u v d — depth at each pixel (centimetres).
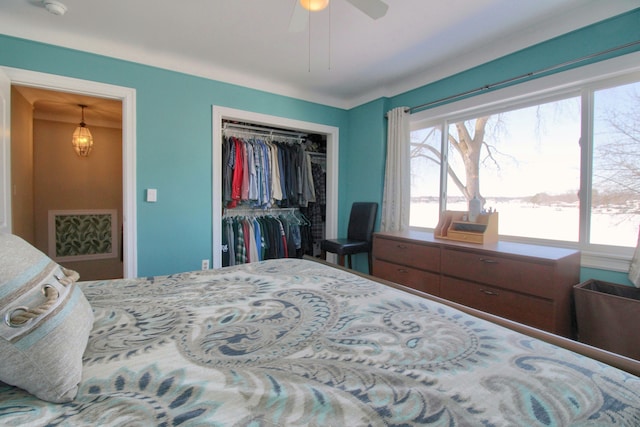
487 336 88
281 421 55
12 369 58
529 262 181
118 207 448
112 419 54
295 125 347
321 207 415
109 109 374
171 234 276
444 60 274
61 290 74
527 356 76
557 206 224
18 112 301
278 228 367
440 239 249
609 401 60
